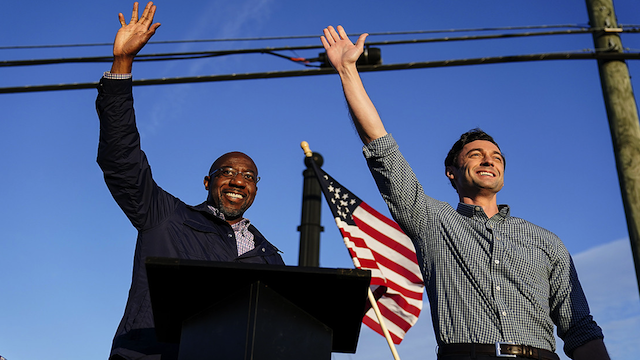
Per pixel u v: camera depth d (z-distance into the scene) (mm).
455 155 4250
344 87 3777
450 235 3660
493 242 3604
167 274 2328
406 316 5684
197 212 4242
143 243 3904
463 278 3523
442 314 3492
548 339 3486
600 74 7012
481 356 3293
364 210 6035
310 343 2451
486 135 4277
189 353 2457
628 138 6582
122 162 3719
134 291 3705
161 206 4016
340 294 2406
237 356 2338
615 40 7035
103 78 3643
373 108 3752
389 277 5766
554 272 3701
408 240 5941
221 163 4645
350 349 2736
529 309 3451
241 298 2426
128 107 3684
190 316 2549
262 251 4254
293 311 2461
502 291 3463
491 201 4035
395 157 3688
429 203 3783
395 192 3689
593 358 3584
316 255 7176
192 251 3961
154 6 3832
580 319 3668
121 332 3514
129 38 3670
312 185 7508
